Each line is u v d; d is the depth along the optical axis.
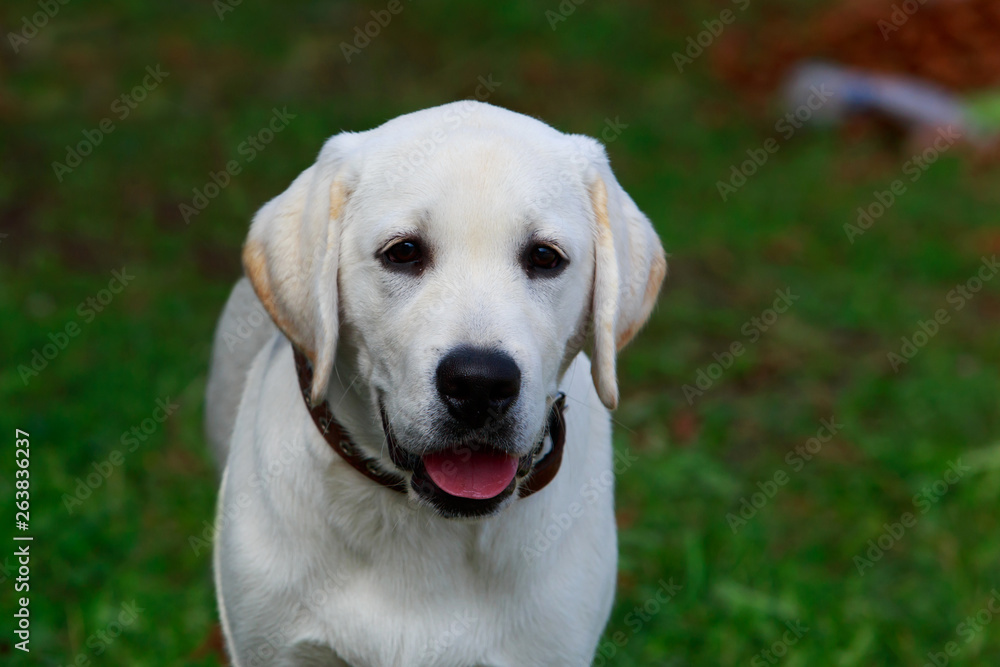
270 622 4.16
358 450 4.03
